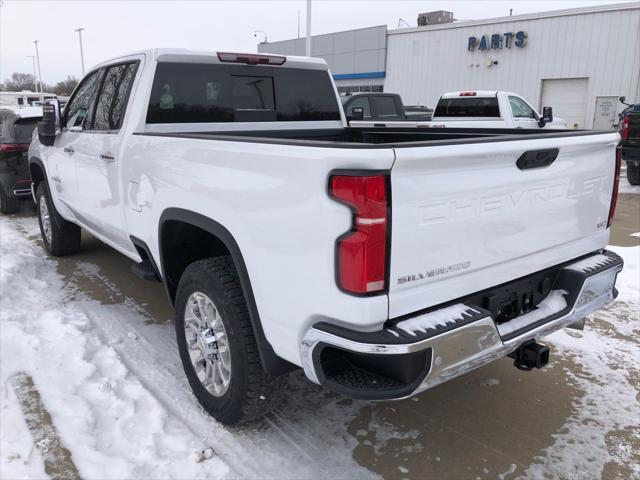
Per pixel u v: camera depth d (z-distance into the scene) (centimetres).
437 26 2259
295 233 218
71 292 501
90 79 461
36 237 716
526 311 275
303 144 212
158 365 364
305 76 440
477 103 1189
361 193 195
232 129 401
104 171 394
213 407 297
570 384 349
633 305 478
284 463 270
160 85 362
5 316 423
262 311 245
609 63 1875
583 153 285
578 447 287
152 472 260
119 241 412
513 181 245
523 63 2066
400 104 1283
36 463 263
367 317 203
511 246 252
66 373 344
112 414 304
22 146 834
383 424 305
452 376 220
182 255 334
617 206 954
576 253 300
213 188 263
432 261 218
